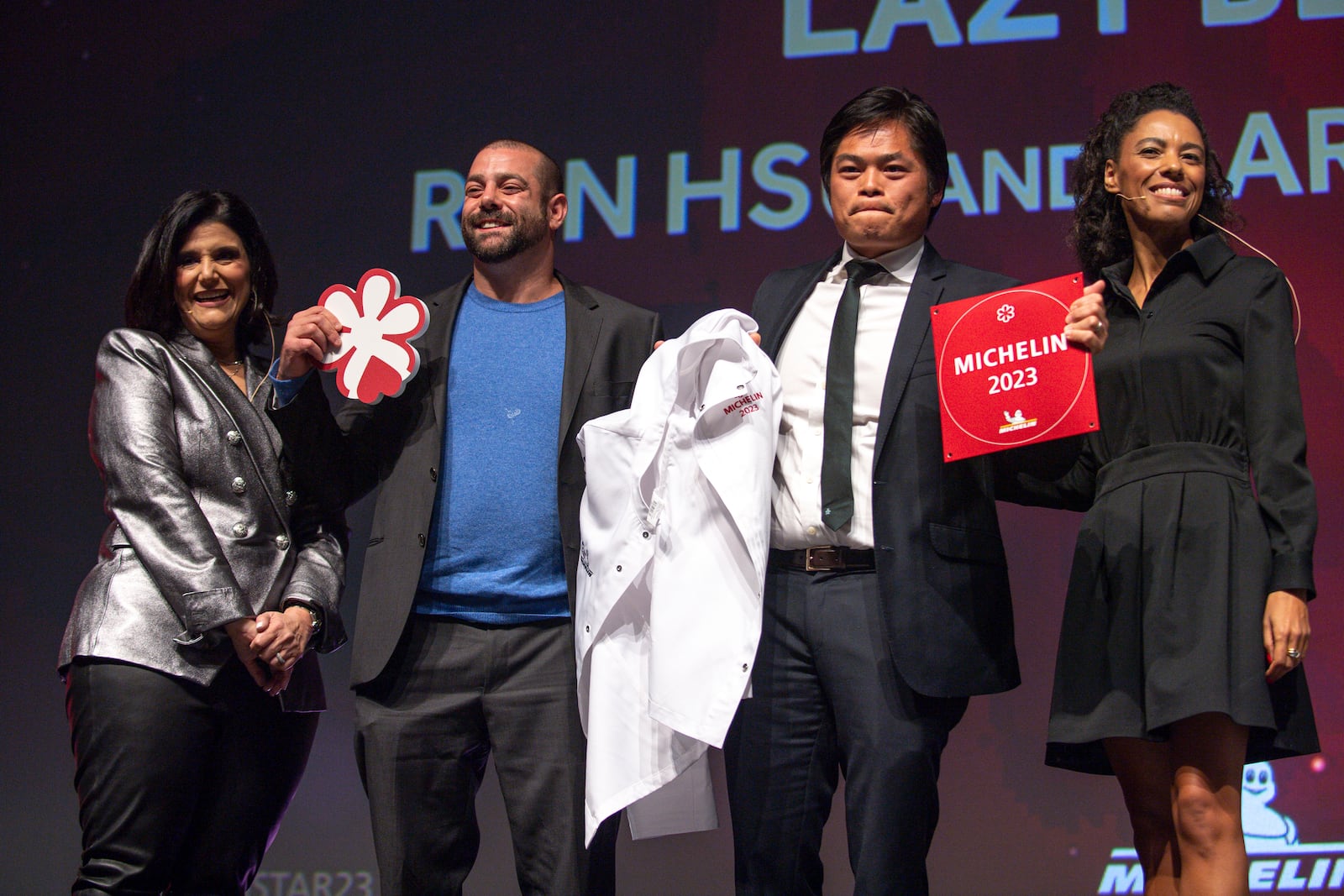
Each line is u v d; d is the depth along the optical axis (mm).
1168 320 2172
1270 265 2160
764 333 2426
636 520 2277
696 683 2148
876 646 2162
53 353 4152
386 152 4156
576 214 4031
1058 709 2129
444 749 2297
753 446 2203
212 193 2533
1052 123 3805
